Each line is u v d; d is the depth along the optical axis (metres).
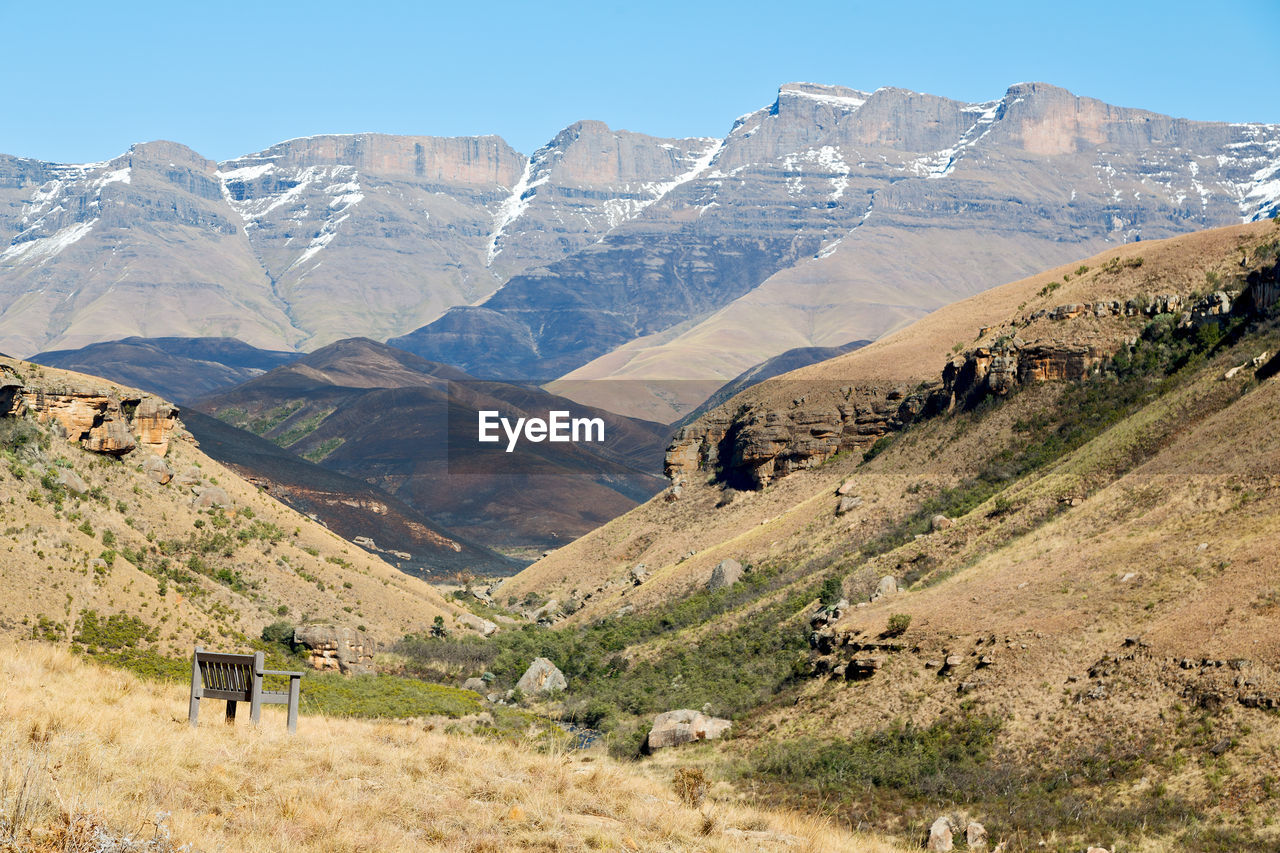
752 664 80.62
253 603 95.06
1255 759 40.91
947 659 59.03
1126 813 40.81
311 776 19.14
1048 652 54.97
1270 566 51.59
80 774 16.28
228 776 18.16
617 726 71.81
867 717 58.00
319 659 86.25
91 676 26.34
